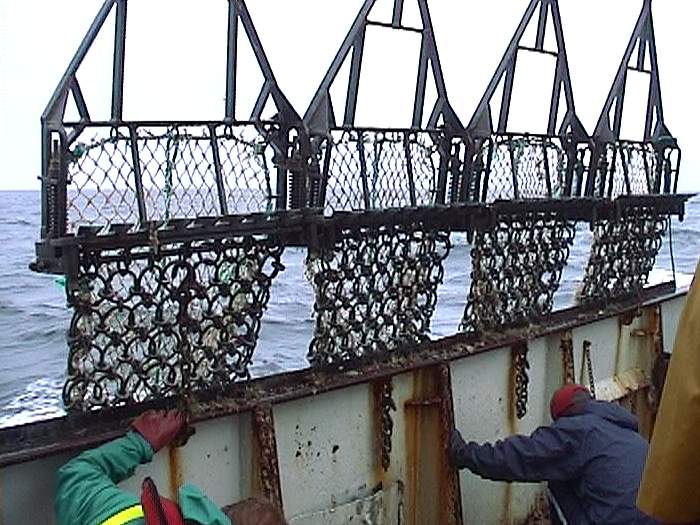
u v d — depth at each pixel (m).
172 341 3.84
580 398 4.88
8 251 26.92
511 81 5.82
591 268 6.59
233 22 4.15
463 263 20.22
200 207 3.83
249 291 4.09
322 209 4.26
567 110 6.28
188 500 2.73
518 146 5.62
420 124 5.23
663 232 7.53
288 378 4.39
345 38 4.62
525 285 5.83
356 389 4.67
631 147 6.87
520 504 5.80
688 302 1.96
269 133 4.11
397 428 4.93
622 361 7.03
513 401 5.71
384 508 4.81
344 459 4.63
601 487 4.46
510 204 5.46
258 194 4.09
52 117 3.39
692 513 1.97
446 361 5.03
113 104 3.68
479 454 4.79
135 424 3.63
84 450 3.53
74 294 3.46
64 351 14.00
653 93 7.33
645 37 7.09
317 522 4.48
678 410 1.90
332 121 4.46
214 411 3.94
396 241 4.84
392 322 4.90
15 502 3.39
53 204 3.41
